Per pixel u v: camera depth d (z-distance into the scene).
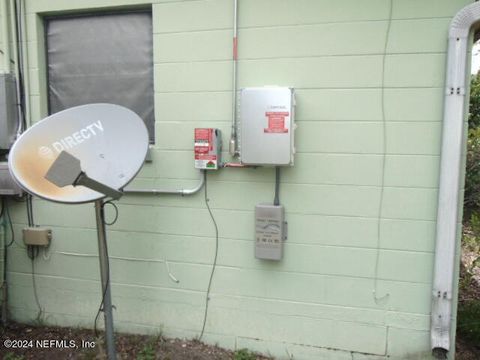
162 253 2.73
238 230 2.59
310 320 2.54
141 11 2.71
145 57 2.74
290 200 2.49
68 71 2.88
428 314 2.37
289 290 2.55
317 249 2.48
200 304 2.70
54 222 2.91
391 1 2.26
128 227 2.77
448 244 2.25
